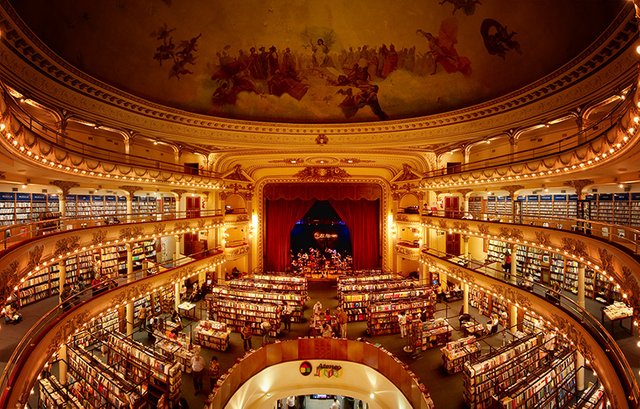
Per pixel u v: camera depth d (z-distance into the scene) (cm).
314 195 2589
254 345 1493
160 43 1442
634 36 898
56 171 1048
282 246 2700
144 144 1783
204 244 2247
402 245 2373
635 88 581
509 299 1350
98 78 1322
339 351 1457
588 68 1085
